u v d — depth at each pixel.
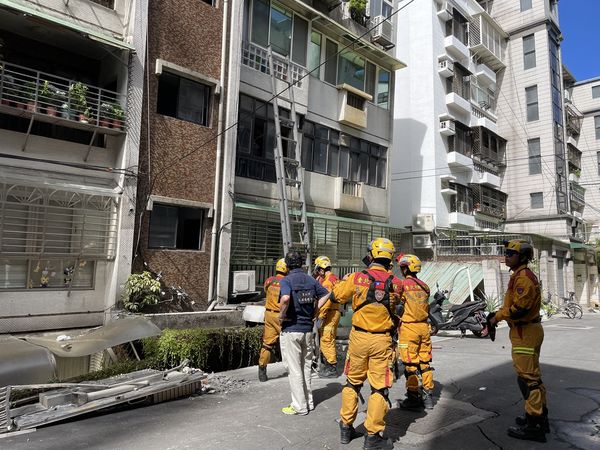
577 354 8.97
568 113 32.72
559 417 4.95
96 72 10.34
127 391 5.21
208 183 10.87
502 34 28.78
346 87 15.15
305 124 14.23
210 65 11.08
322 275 7.49
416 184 22.22
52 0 8.79
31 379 5.28
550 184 26.72
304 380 5.16
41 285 8.57
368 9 16.69
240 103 12.21
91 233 9.03
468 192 24.23
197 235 10.81
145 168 9.69
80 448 3.93
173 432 4.35
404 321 5.36
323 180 14.60
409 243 20.84
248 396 5.72
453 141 22.80
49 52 9.65
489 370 7.32
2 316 8.00
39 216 8.59
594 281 32.12
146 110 9.76
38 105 8.27
